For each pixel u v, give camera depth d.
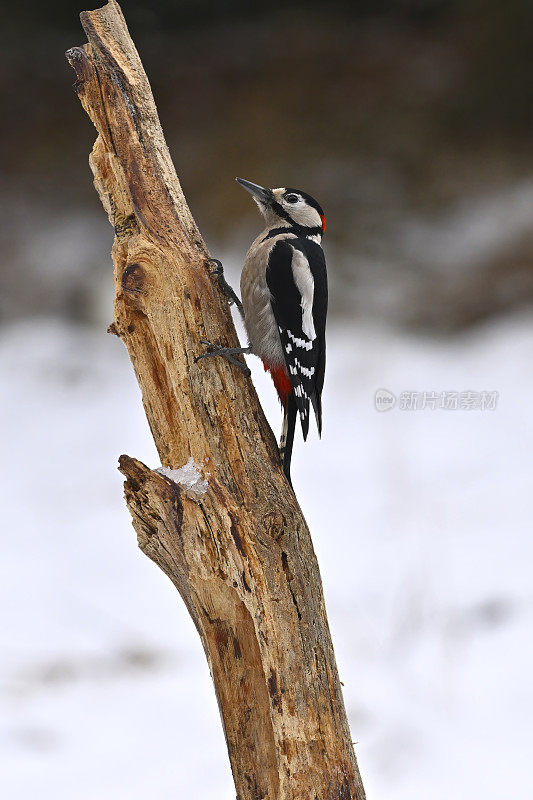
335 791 5.34
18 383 19.84
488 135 28.50
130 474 5.25
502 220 24.89
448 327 21.78
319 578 5.55
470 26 30.83
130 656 9.86
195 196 27.17
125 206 5.88
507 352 19.67
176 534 5.29
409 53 31.50
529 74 28.78
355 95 30.23
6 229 26.08
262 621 5.32
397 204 26.53
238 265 23.61
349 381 18.91
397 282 23.55
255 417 5.71
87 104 5.88
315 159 28.12
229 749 5.50
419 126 29.00
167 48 32.75
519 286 22.31
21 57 32.19
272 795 5.42
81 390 19.58
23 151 29.36
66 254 24.91
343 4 33.66
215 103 30.50
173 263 5.67
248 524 5.38
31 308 23.14
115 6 6.07
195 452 5.62
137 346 5.77
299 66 31.45
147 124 5.92
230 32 33.44
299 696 5.34
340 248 25.02
